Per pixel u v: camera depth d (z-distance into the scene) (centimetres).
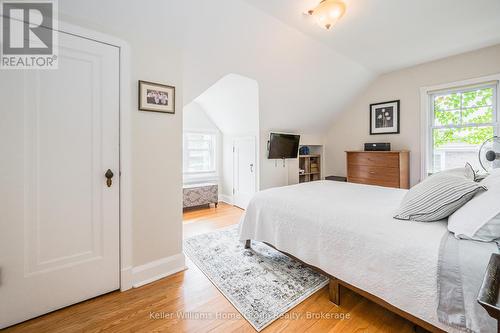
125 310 151
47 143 143
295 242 182
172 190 199
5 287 133
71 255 154
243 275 192
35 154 140
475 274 96
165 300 162
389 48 296
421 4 204
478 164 314
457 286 100
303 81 337
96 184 162
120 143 170
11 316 135
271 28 237
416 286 113
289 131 434
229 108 397
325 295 166
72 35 149
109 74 164
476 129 315
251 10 211
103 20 163
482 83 301
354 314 147
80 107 154
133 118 176
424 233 123
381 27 244
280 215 198
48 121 143
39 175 141
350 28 246
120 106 169
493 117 299
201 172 458
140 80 179
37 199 141
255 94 330
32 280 141
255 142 392
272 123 393
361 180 397
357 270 140
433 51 307
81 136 155
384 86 399
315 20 225
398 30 250
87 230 159
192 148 449
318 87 364
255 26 229
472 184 127
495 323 90
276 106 362
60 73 146
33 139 139
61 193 149
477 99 313
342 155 472
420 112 358
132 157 177
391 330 133
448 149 341
